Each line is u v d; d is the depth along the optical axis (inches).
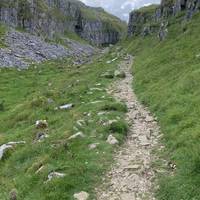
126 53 4035.4
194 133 755.4
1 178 816.3
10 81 2532.0
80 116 1105.4
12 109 1654.8
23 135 1106.1
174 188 605.6
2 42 4252.0
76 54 6112.2
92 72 2495.1
